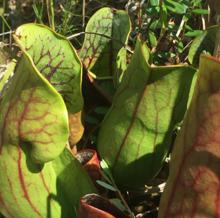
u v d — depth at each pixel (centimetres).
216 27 28
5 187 22
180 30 33
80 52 30
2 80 28
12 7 43
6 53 33
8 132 22
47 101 21
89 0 39
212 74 18
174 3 31
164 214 20
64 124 21
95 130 30
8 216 23
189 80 22
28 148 22
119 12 30
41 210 23
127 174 24
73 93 25
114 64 30
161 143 23
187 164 19
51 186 23
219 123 18
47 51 24
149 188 26
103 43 30
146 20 35
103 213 21
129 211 23
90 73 28
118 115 24
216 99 18
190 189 19
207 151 19
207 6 35
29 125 21
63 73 24
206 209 19
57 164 23
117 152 24
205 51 27
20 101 22
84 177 24
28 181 22
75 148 27
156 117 23
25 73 22
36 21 37
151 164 24
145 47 24
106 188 25
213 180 19
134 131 23
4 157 22
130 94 23
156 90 22
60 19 39
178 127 25
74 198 23
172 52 33
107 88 29
